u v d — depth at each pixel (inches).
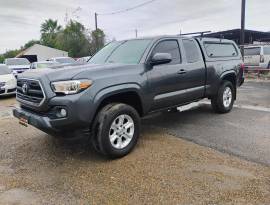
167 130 237.8
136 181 151.3
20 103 196.4
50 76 168.2
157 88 204.8
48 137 228.8
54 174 163.3
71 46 2245.3
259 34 1138.7
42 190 146.4
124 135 182.7
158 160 176.7
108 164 173.3
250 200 131.7
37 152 197.5
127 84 183.6
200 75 245.8
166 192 139.6
